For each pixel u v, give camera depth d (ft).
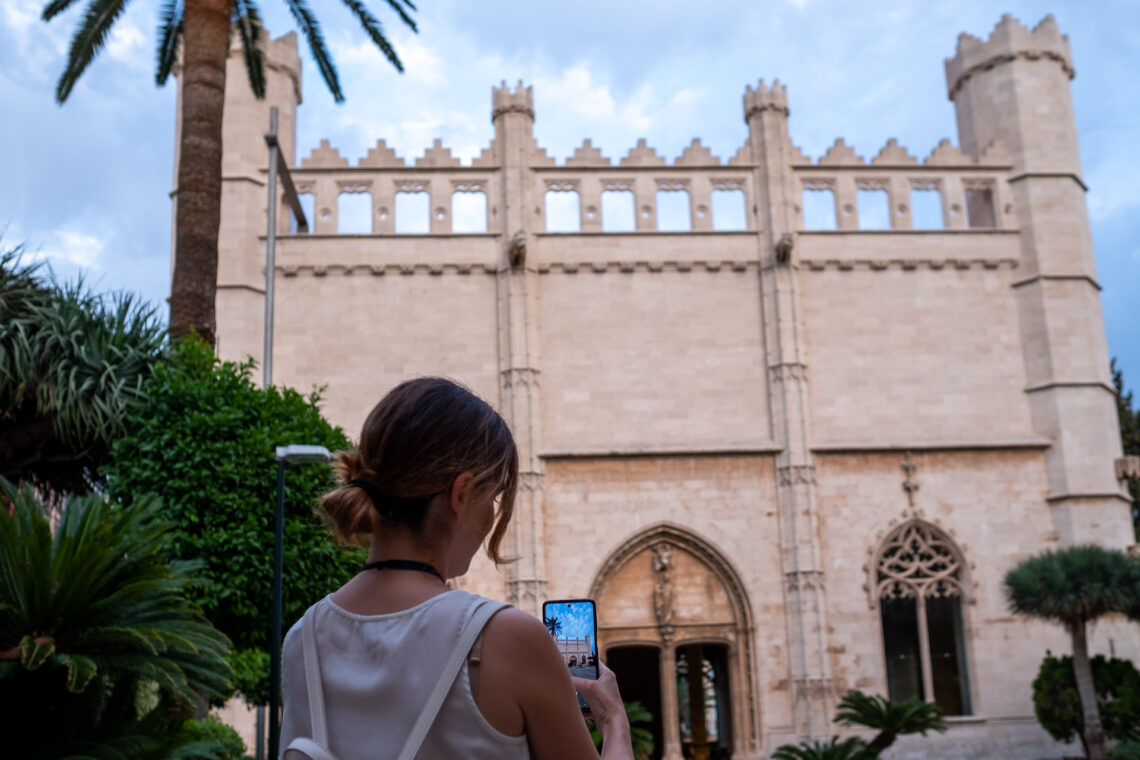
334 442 55.62
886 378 108.88
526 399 104.42
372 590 6.04
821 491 105.60
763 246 111.04
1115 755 88.99
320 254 107.65
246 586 49.21
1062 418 107.24
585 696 6.93
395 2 65.72
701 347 108.58
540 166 112.16
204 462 49.01
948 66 125.18
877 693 100.94
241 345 102.58
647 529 103.65
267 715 94.89
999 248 112.57
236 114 108.27
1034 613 91.76
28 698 28.12
